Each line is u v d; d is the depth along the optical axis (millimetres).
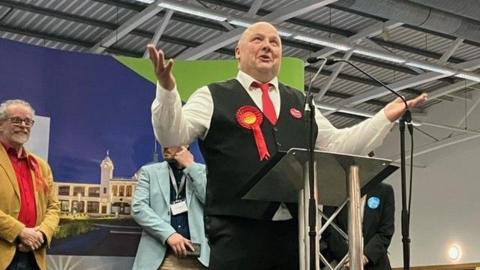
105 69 5055
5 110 4055
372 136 2348
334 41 10031
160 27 9469
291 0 9664
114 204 4883
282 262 2316
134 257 4836
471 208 15719
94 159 4906
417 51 12273
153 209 4348
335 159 2117
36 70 4879
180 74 5219
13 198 3930
